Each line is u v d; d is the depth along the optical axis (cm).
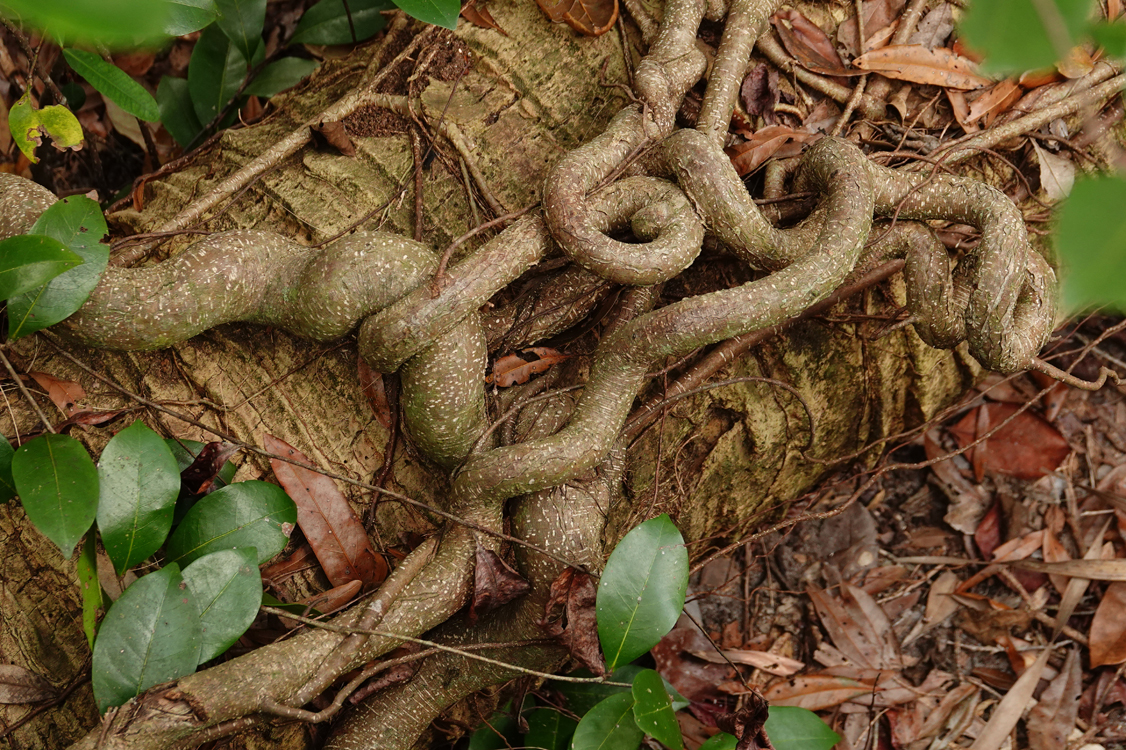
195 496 126
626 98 131
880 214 128
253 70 146
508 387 130
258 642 125
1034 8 42
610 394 126
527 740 129
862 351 135
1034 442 143
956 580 140
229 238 125
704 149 124
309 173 132
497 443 128
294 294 125
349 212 130
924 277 127
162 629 119
